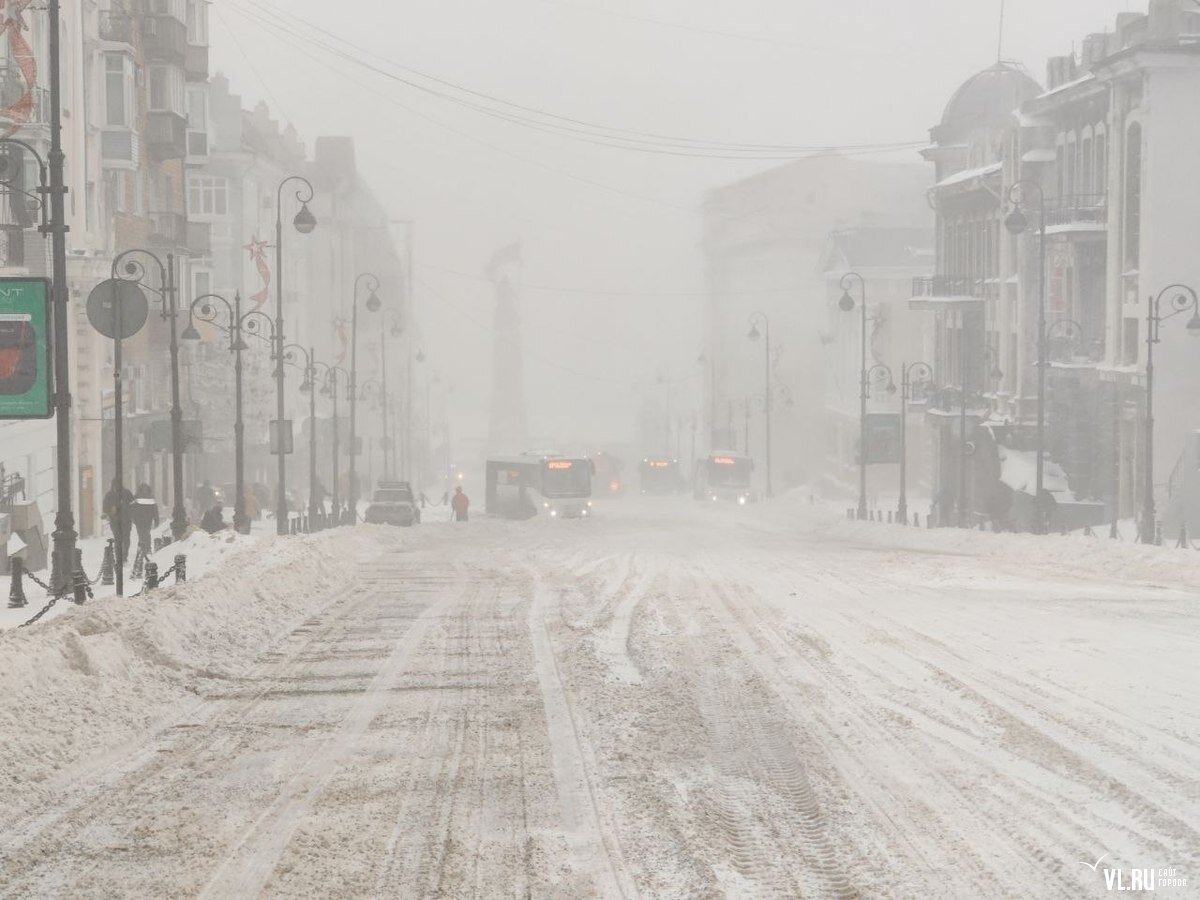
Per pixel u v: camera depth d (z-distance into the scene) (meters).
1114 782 12.09
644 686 17.11
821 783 12.35
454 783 12.50
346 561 34.88
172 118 64.50
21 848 10.77
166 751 14.10
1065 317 60.62
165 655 18.80
